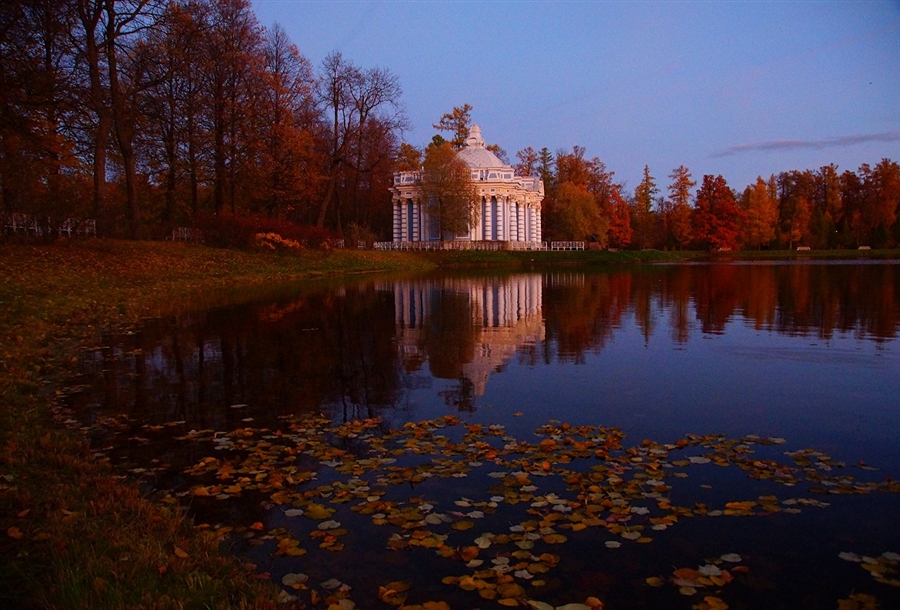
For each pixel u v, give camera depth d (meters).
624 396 9.44
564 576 4.57
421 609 4.17
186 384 10.30
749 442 7.32
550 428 7.88
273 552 4.94
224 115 40.09
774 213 97.19
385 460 6.86
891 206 93.44
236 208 47.47
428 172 70.94
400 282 35.56
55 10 22.27
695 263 65.75
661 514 5.51
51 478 6.01
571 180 96.06
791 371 11.05
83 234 28.61
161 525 5.15
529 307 21.80
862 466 6.55
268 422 8.28
